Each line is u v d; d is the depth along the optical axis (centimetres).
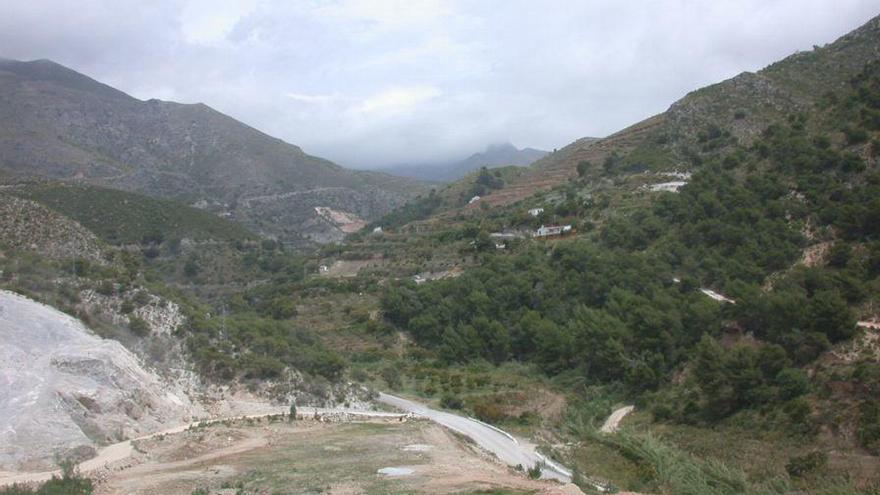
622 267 7712
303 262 12319
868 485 3550
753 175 8006
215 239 12194
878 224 5966
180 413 4219
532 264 8838
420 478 3000
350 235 17750
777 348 5025
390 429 4338
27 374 3528
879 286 5303
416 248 11862
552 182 13888
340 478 2991
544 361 7344
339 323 9188
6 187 10825
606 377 6731
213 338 5322
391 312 9019
